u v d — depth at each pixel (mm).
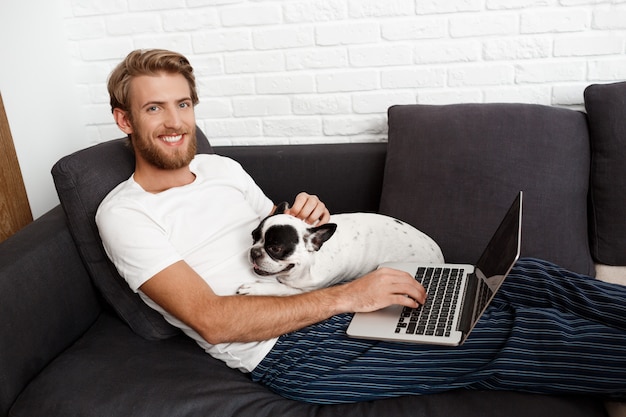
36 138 2303
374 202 2305
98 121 2596
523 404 1323
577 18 2137
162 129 1595
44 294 1584
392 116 2193
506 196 1940
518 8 2166
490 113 2033
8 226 2123
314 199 1798
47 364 1587
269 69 2410
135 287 1491
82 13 2438
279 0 2305
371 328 1478
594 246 1986
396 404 1377
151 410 1378
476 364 1385
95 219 1604
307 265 1671
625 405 1321
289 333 1545
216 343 1472
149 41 2445
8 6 2164
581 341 1352
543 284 1564
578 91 2227
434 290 1612
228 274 1625
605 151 1948
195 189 1693
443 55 2275
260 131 2512
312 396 1426
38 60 2312
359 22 2287
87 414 1382
